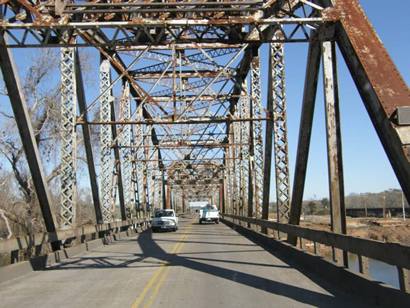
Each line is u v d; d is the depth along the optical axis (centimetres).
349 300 920
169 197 8575
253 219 2712
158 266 1516
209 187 9569
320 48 1244
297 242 1655
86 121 2128
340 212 1141
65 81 2020
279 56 2089
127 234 3191
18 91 1373
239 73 3142
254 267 1429
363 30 1121
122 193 3055
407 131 905
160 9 1355
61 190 1973
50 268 1537
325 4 1245
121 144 3428
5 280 1267
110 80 2681
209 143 4212
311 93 1306
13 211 3014
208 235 3125
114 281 1224
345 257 1080
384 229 4541
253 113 2634
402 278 766
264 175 2239
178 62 2920
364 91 1048
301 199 1473
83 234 2084
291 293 1008
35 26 1288
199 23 1329
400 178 922
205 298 973
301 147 1371
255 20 1302
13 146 2953
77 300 984
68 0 1411
